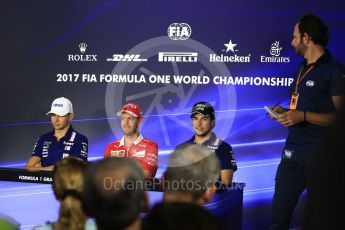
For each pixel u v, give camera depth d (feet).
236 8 30.81
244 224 31.19
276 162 31.07
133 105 27.43
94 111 31.68
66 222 11.91
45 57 31.78
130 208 8.79
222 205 19.61
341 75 23.24
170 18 31.17
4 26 31.81
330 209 4.66
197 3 30.96
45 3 31.68
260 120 31.04
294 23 30.63
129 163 9.30
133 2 31.30
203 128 25.86
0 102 31.76
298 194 24.34
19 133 31.96
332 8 30.32
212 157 11.06
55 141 28.86
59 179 12.44
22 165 32.01
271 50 30.83
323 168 4.75
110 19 31.45
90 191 8.94
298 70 24.91
